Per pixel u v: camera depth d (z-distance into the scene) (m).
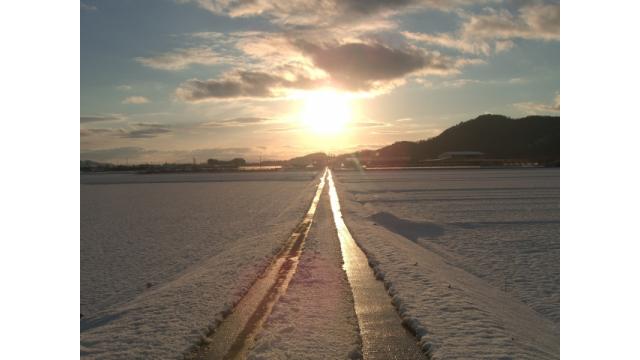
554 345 7.66
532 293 11.60
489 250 17.17
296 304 9.09
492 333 7.33
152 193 50.56
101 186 66.69
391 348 6.98
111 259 15.88
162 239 20.11
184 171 126.25
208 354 6.94
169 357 6.75
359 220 24.09
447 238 19.95
